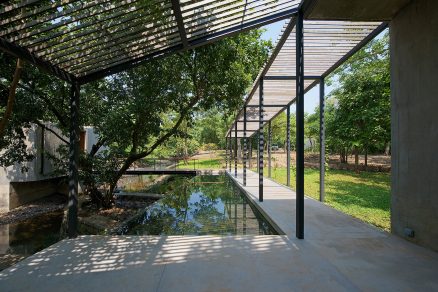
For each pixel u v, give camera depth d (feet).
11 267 9.20
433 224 10.55
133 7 9.88
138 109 25.23
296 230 12.30
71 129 12.77
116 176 29.30
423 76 11.03
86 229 22.75
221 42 23.90
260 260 9.70
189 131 100.99
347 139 44.75
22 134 25.54
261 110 22.61
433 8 10.50
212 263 9.44
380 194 27.71
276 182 36.76
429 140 10.68
